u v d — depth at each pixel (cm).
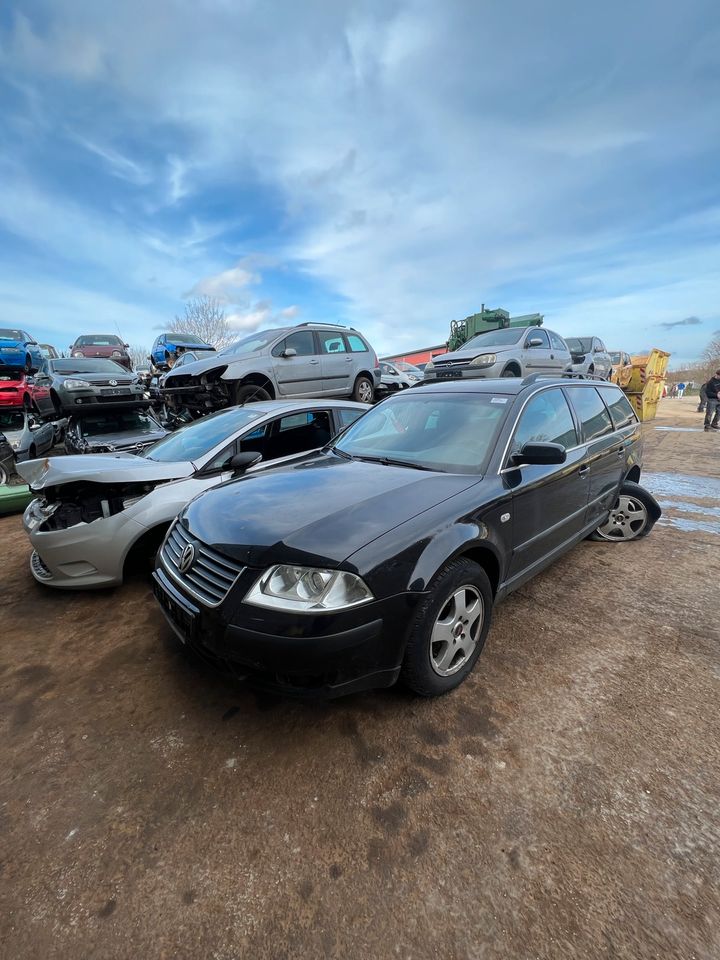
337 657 196
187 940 144
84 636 315
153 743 220
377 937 143
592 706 236
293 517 229
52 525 375
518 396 330
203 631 215
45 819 184
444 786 193
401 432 346
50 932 147
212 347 1750
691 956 137
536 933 143
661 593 354
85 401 861
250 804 188
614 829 174
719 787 190
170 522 366
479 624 255
